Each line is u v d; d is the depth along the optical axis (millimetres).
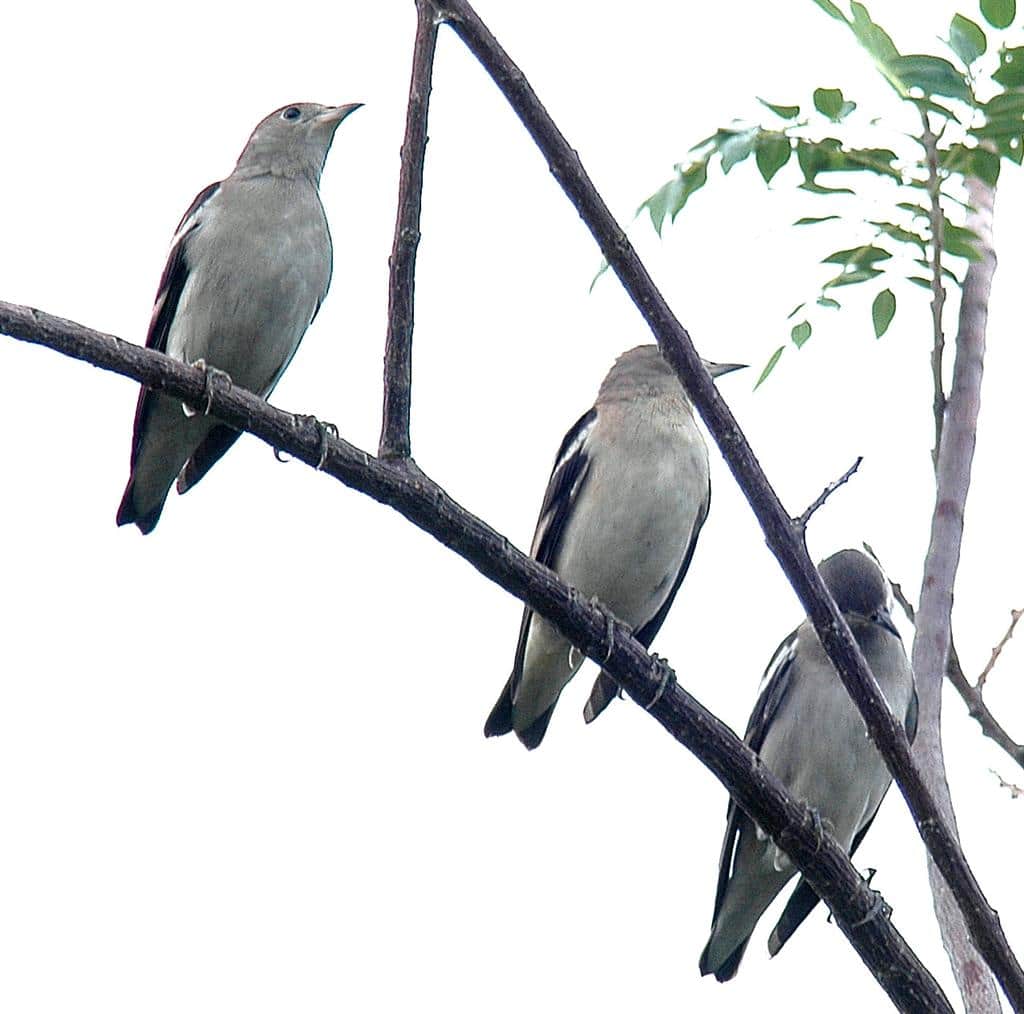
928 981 8766
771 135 9312
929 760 8203
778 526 7844
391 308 8672
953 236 9484
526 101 7848
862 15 9047
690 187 9289
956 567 8883
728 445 7887
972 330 9570
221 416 8391
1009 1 8828
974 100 8938
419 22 8633
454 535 8750
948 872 7434
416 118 8625
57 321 8070
